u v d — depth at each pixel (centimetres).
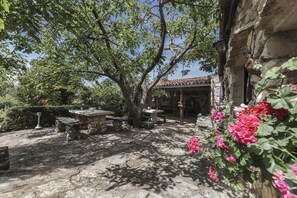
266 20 196
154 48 858
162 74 945
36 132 839
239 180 184
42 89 826
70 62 637
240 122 152
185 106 1488
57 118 842
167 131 819
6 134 813
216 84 770
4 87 1731
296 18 178
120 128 820
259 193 246
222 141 176
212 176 231
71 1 347
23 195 294
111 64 719
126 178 356
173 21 859
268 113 153
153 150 534
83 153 517
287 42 203
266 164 135
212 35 830
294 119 138
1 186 324
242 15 301
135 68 759
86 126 860
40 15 276
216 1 486
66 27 304
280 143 133
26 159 475
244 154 161
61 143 629
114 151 529
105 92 1114
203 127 570
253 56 265
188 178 352
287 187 105
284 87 144
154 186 322
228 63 420
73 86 890
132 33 624
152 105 1672
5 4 187
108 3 564
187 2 462
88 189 313
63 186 324
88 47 534
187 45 903
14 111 936
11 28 265
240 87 435
